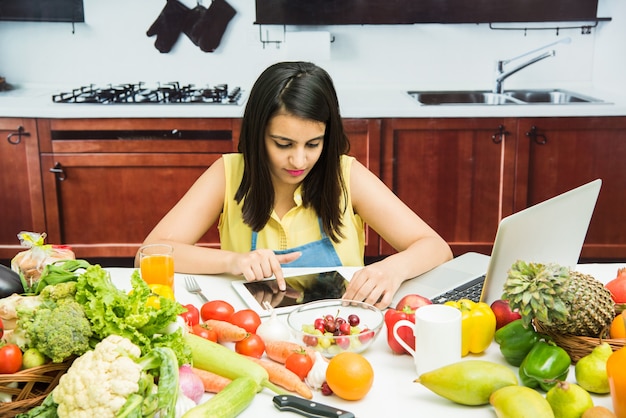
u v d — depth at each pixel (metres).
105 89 3.84
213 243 3.62
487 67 3.98
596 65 3.94
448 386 1.09
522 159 3.43
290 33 3.77
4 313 1.13
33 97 3.71
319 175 1.84
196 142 3.44
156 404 1.01
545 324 1.20
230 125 3.41
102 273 1.13
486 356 1.29
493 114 3.38
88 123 3.40
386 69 3.99
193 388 1.11
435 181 3.47
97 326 1.07
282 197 1.90
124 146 3.45
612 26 3.75
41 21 3.89
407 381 1.20
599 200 3.49
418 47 3.96
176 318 1.14
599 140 3.40
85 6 3.89
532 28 3.91
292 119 1.63
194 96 3.70
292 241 1.90
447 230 3.54
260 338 1.29
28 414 1.01
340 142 1.81
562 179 3.46
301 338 1.26
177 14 3.91
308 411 1.08
